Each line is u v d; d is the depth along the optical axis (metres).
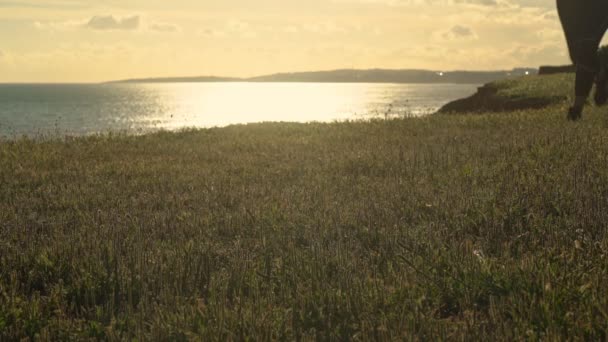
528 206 7.05
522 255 5.45
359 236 6.41
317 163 12.21
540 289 4.37
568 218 6.56
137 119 114.25
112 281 5.02
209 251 5.88
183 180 10.52
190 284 5.07
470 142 14.20
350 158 12.25
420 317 4.04
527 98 32.25
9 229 7.20
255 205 8.13
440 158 11.50
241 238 6.64
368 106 163.62
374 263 5.50
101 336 4.12
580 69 16.42
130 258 5.67
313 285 4.76
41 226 7.39
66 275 5.40
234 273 5.10
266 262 5.45
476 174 9.35
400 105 147.25
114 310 4.56
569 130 14.41
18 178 11.31
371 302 4.36
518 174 8.98
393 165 11.16
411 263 5.17
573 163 9.46
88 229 7.06
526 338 3.66
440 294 4.55
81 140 18.78
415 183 9.21
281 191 9.14
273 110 155.12
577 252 5.19
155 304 4.57
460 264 5.05
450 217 6.98
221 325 4.02
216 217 7.50
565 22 16.03
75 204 8.74
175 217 7.54
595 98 16.78
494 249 5.80
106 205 8.65
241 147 15.90
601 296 4.21
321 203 8.08
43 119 112.06
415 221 7.03
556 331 3.70
